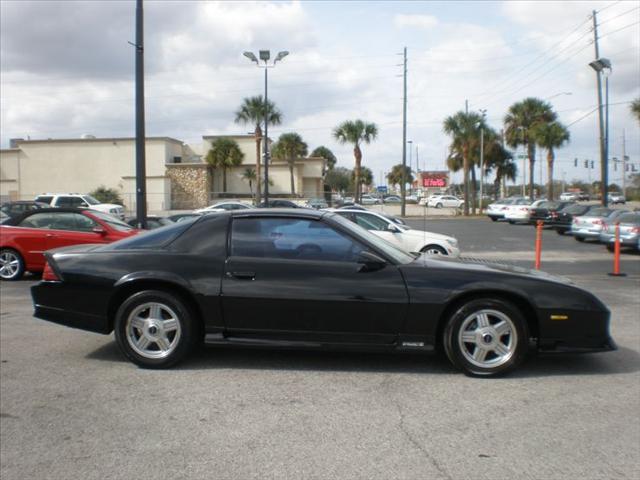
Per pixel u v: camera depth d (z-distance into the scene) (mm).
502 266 5965
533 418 4492
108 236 12102
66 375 5523
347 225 5754
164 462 3775
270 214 5781
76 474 3637
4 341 6801
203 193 50312
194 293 5535
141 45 15742
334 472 3617
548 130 51344
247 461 3775
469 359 5422
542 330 5426
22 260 12094
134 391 5082
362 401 4840
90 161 51344
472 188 56438
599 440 4098
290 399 4887
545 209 32562
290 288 5453
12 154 51875
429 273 5469
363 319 5430
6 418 4520
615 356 6227
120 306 5672
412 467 3682
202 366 5773
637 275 13617
